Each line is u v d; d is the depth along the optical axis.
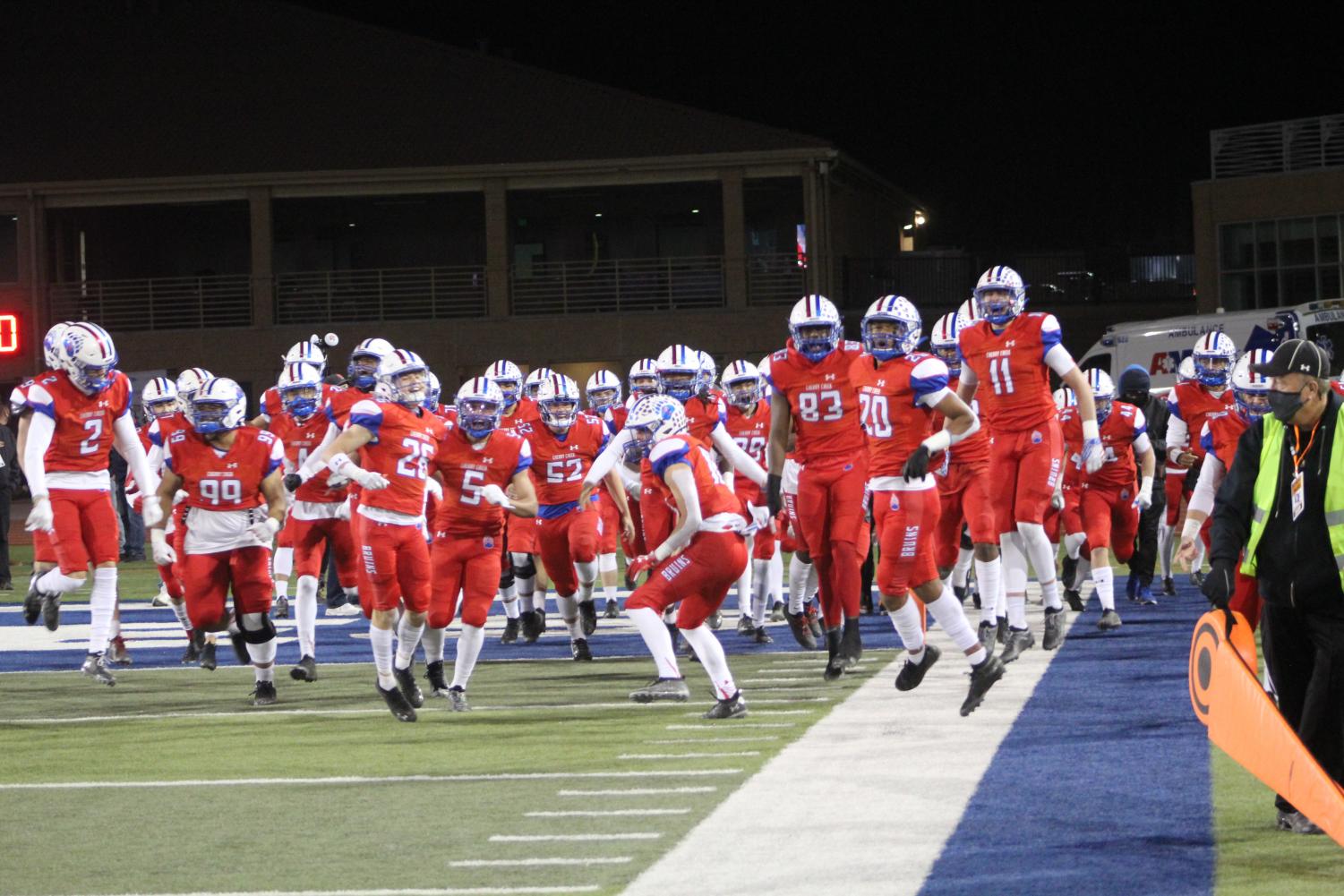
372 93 46.81
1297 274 45.03
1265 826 7.39
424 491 11.62
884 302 11.12
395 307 49.12
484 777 9.07
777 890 6.45
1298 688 7.47
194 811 8.34
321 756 9.98
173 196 46.47
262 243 46.59
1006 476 12.96
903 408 10.85
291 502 14.03
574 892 6.50
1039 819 7.59
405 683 11.81
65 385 13.52
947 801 8.02
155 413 16.12
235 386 12.41
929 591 10.56
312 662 13.90
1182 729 9.90
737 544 10.98
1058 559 25.28
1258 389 13.50
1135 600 18.33
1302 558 7.20
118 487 31.20
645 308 48.31
